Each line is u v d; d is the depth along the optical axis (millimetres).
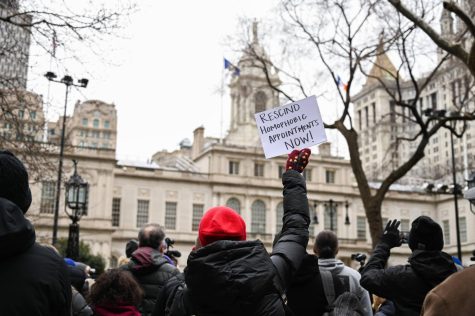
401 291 5109
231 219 3986
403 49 22938
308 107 5336
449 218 80438
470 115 21516
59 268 3381
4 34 16875
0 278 3166
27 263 3244
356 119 105062
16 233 3162
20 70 17000
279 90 26203
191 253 3652
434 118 22953
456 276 2693
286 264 3824
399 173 22094
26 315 3127
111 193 64250
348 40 23844
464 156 54750
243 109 94812
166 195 70312
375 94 97438
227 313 3484
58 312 3316
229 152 74062
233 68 29750
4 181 3398
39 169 18266
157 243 7055
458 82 27219
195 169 79062
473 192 5332
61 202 59625
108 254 62625
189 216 70688
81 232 62000
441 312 2609
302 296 4824
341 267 5922
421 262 5082
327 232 6262
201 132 82750
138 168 69375
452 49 15805
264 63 26797
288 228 4074
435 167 60156
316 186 76688
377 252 5605
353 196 78188
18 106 17047
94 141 124000
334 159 78438
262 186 74312
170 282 5172
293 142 5355
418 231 5242
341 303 5566
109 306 5234
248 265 3484
